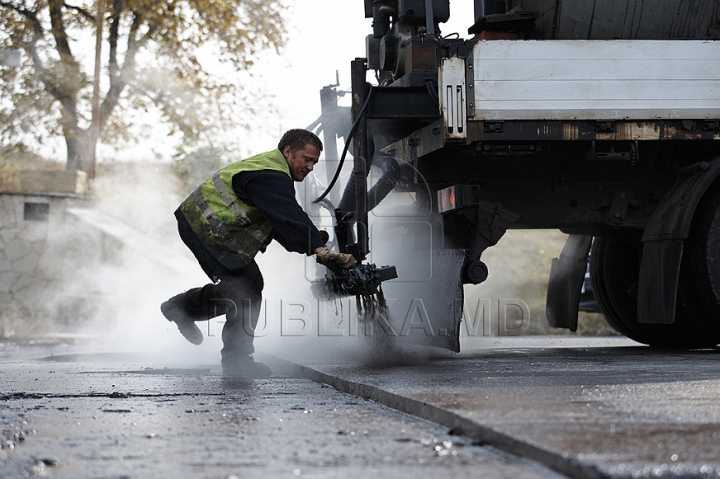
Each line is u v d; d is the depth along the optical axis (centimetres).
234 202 991
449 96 1062
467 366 982
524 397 625
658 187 1246
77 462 463
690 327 1457
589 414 538
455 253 1069
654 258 1209
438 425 565
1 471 440
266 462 452
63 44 3794
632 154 1109
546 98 1078
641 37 1162
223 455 474
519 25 1209
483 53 1070
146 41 3828
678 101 1102
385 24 1267
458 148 1125
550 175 1212
